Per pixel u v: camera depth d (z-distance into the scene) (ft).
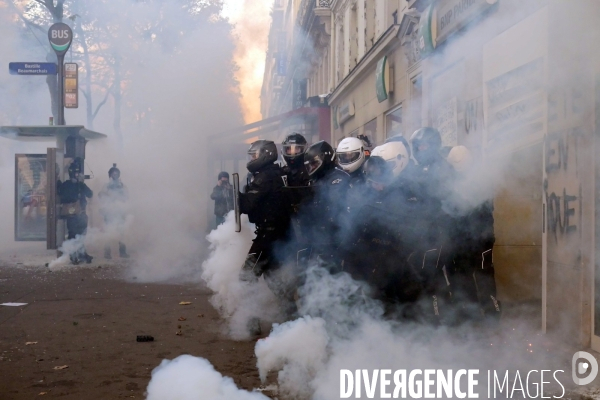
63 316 22.80
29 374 15.58
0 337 19.52
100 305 25.00
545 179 18.88
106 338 19.35
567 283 17.70
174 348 18.08
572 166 17.47
